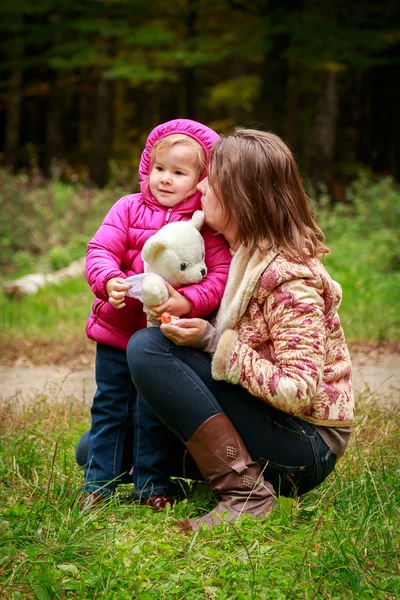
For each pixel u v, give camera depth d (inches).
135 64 796.6
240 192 106.9
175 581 91.7
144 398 110.4
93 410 122.0
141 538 104.0
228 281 109.6
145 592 89.8
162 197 118.0
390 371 245.6
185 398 107.3
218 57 765.9
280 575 93.4
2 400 198.8
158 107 1206.9
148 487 118.1
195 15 823.1
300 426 110.4
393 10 790.5
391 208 530.9
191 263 108.8
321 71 818.8
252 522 105.0
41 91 1063.6
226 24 820.6
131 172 997.2
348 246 472.7
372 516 108.2
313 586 90.2
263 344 109.1
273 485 114.0
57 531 105.6
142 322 119.6
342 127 1113.4
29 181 652.1
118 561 95.1
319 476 114.0
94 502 114.2
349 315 333.4
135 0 806.5
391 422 158.1
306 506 115.7
